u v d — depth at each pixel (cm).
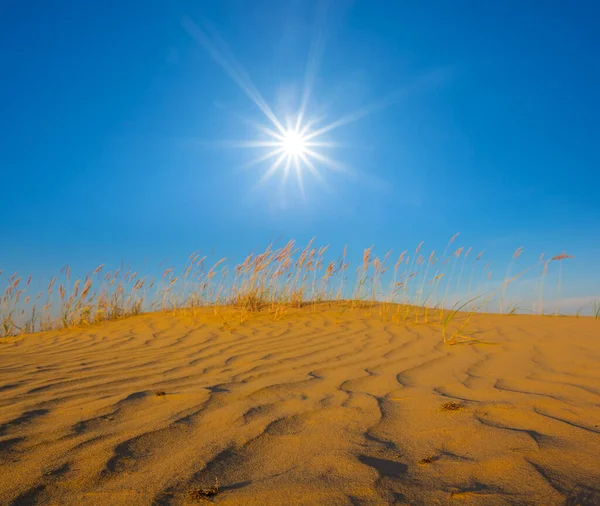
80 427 211
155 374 343
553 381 282
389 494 135
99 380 322
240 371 351
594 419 200
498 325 556
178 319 748
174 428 207
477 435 185
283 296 841
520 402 230
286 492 139
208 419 221
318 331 579
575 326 519
